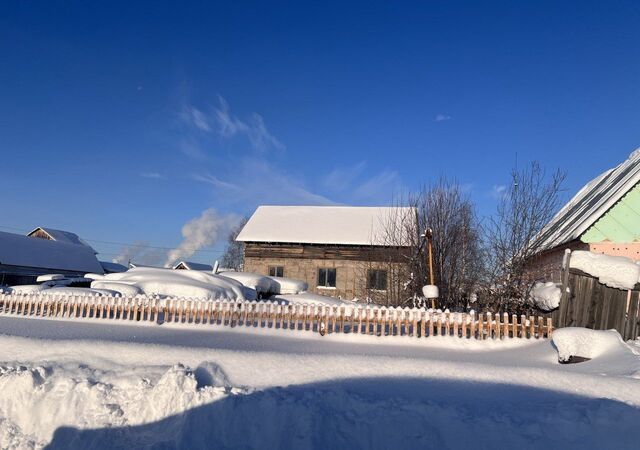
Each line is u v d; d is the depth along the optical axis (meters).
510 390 8.33
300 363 9.44
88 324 14.98
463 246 21.73
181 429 7.76
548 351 11.77
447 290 20.69
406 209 25.36
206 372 9.11
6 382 8.83
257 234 31.73
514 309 17.20
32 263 41.41
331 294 30.28
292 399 7.90
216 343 11.77
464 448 6.99
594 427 6.93
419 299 18.84
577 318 12.42
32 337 11.20
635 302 11.77
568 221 19.58
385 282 27.17
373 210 34.19
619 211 15.58
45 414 8.41
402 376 8.94
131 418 8.10
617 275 11.93
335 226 32.03
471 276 21.53
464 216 22.56
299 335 14.02
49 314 16.55
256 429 7.61
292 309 14.44
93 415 8.23
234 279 23.06
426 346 12.97
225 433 7.64
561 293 12.69
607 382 8.38
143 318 15.72
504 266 18.16
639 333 11.62
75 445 7.91
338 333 13.99
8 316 16.56
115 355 9.88
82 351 10.02
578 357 10.56
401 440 7.21
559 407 7.38
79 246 48.53
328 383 8.70
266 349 11.12
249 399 8.00
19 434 8.25
